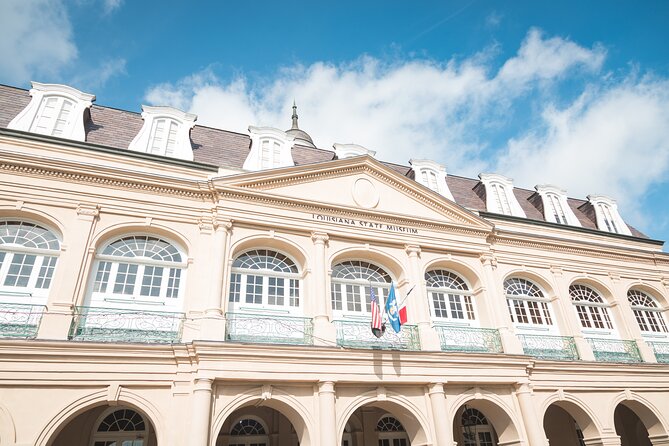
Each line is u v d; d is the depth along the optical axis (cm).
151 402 960
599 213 1931
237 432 1314
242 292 1220
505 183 1822
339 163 1447
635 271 1764
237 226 1256
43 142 1181
